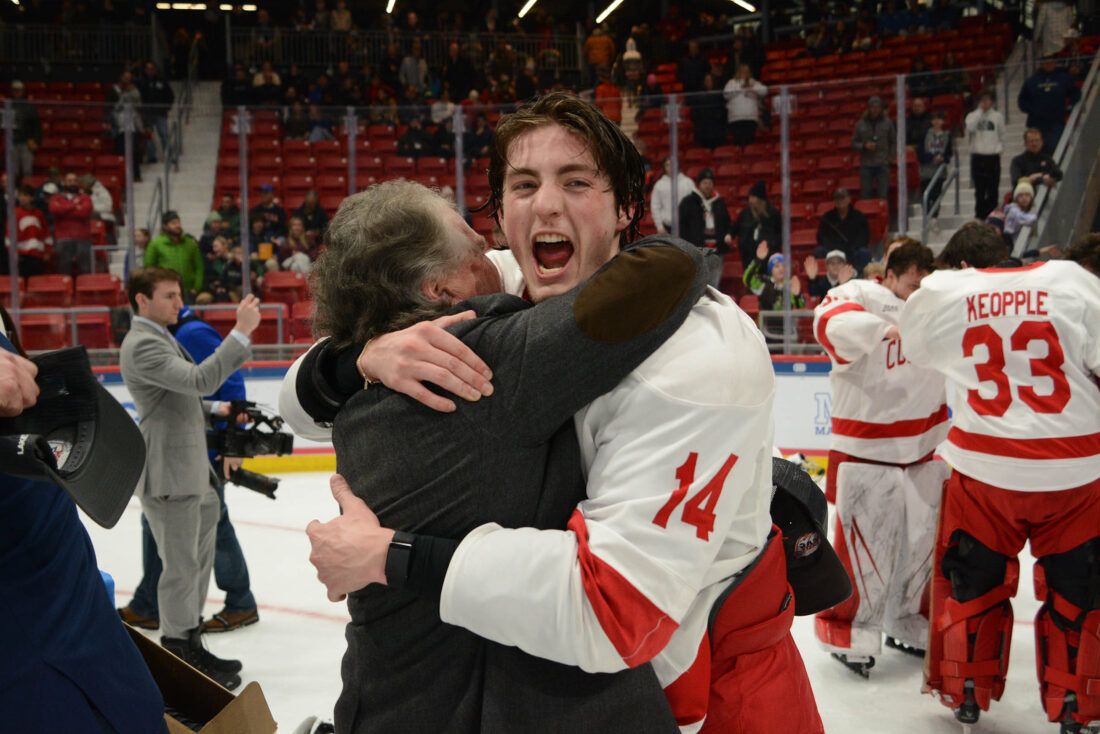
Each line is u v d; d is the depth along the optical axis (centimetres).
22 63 1554
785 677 154
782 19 1867
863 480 401
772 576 151
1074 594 319
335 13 1656
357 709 135
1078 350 317
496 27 1858
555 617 118
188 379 381
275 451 450
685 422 123
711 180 915
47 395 143
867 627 400
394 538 125
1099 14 1129
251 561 584
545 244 145
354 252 137
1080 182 842
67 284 926
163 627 403
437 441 128
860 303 409
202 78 1636
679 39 1731
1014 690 393
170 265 901
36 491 149
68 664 146
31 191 926
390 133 983
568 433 130
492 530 125
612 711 126
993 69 865
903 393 396
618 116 945
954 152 869
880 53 1438
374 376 132
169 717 185
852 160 888
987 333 326
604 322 121
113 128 935
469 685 129
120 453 148
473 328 130
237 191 945
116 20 1680
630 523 120
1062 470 313
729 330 130
